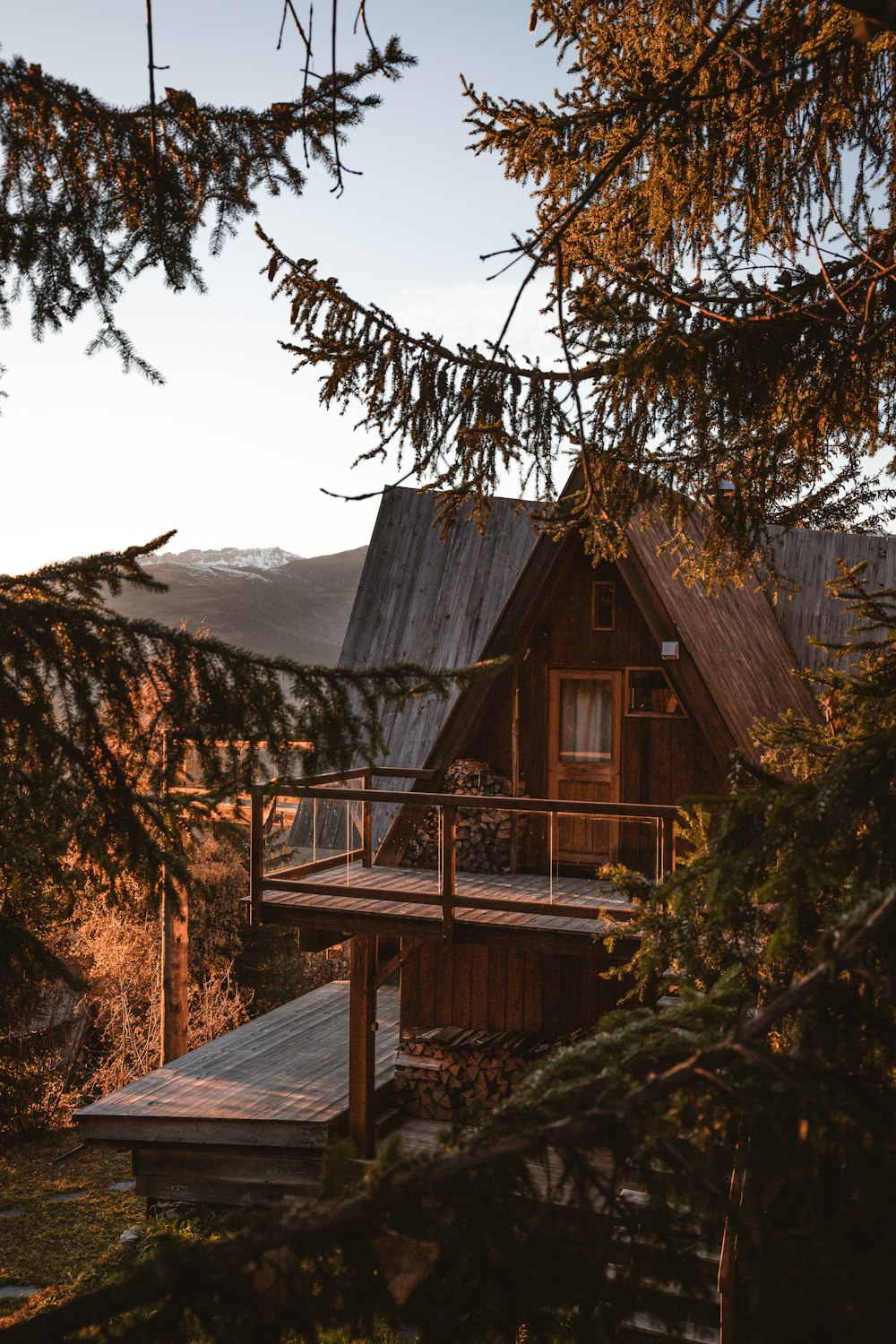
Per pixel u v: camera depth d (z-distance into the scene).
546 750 12.80
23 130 3.03
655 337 4.75
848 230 4.99
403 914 10.40
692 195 5.07
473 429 5.20
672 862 9.30
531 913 10.12
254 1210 2.40
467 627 14.28
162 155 3.30
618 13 5.32
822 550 15.15
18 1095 7.56
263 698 3.63
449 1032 11.99
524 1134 2.36
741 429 5.17
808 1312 2.10
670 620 10.90
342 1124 10.68
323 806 14.69
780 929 2.82
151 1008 17.47
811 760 5.28
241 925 18.44
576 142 5.09
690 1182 2.48
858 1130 2.27
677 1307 2.45
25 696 3.42
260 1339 2.16
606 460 5.23
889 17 2.34
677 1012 2.93
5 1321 9.03
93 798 3.85
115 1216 12.06
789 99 4.61
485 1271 2.35
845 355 4.79
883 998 2.94
